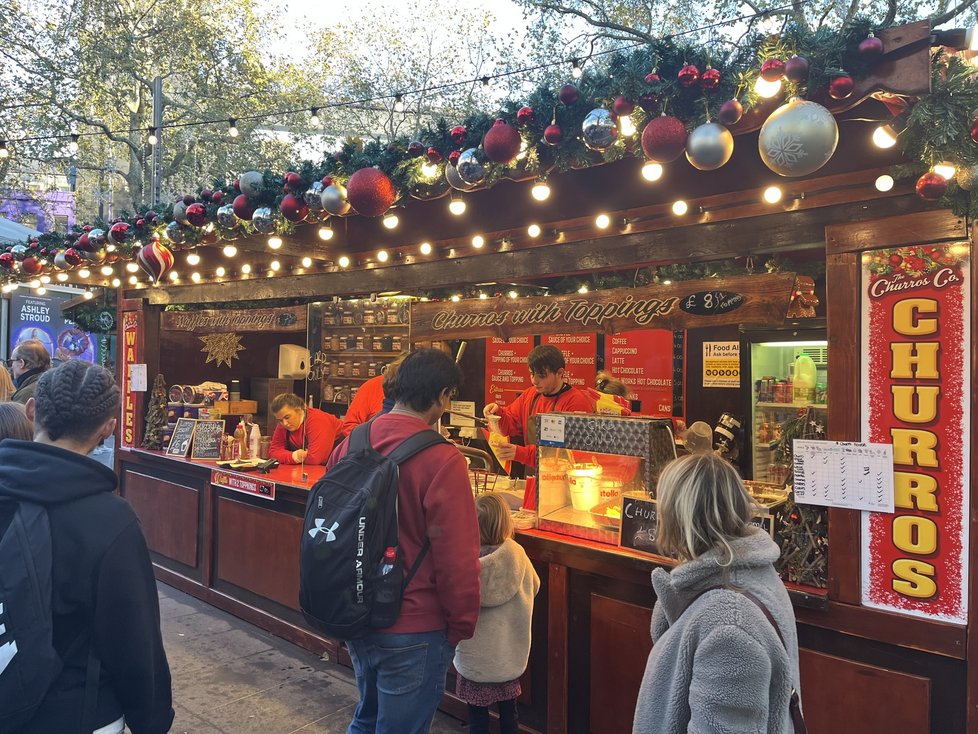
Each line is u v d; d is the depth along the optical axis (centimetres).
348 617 184
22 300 1043
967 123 170
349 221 412
